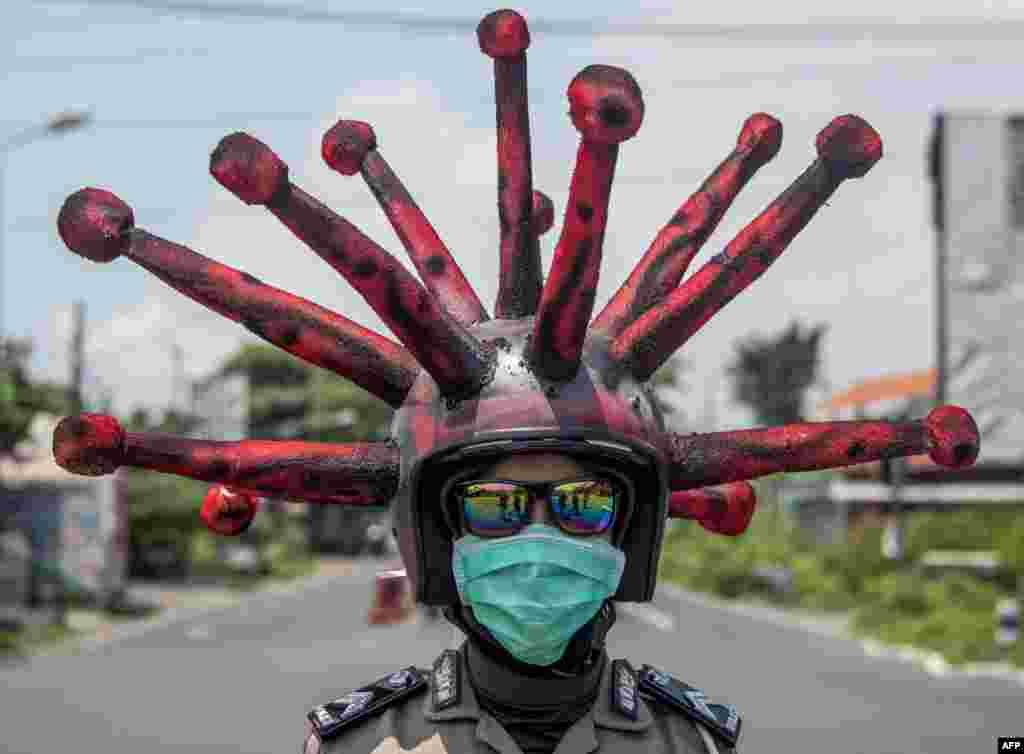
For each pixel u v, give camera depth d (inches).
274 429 1625.2
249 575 1489.9
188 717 443.2
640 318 91.9
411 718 97.7
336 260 82.7
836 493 1283.2
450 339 86.8
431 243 99.2
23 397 817.5
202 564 1453.0
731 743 99.5
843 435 90.9
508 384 88.2
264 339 89.8
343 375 92.1
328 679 562.3
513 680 93.7
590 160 75.9
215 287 88.0
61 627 864.3
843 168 89.6
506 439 86.8
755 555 1289.4
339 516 2087.8
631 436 88.5
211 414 1663.4
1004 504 1187.9
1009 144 1255.5
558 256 81.5
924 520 1079.0
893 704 496.4
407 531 92.3
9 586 954.1
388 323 85.4
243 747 380.2
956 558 991.6
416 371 93.0
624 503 91.5
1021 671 644.1
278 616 1007.0
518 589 86.4
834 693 531.5
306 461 90.7
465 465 89.5
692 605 1194.6
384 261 83.2
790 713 466.0
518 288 97.4
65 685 550.0
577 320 84.4
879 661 685.9
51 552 1031.6
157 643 775.7
